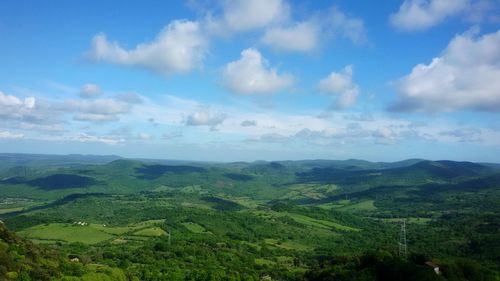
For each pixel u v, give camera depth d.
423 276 153.50
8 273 158.00
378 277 165.12
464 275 167.12
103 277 189.50
